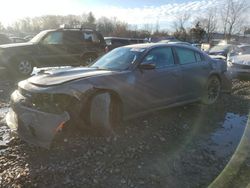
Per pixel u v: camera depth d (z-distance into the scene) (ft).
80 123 14.92
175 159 13.92
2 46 36.47
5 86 30.96
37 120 13.79
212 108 22.79
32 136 14.14
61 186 11.49
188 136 16.93
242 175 12.14
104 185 11.59
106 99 15.14
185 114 21.03
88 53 43.27
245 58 37.37
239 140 16.40
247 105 23.86
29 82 15.40
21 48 36.81
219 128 18.45
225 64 25.18
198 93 22.20
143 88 17.52
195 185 11.73
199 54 22.63
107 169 12.75
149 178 12.15
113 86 15.92
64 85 14.40
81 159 13.53
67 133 15.48
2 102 24.21
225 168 12.98
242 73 35.68
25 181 11.73
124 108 16.61
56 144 14.89
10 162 13.29
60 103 14.10
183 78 20.42
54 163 13.19
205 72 22.53
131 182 11.84
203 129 18.17
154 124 18.53
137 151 14.55
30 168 12.76
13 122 15.42
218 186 11.46
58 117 13.58
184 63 20.89
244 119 20.35
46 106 13.96
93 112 14.96
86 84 14.89
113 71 16.89
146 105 17.90
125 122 18.31
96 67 18.28
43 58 38.68
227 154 14.58
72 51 41.55
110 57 19.33
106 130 15.39
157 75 18.38
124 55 18.67
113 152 14.28
